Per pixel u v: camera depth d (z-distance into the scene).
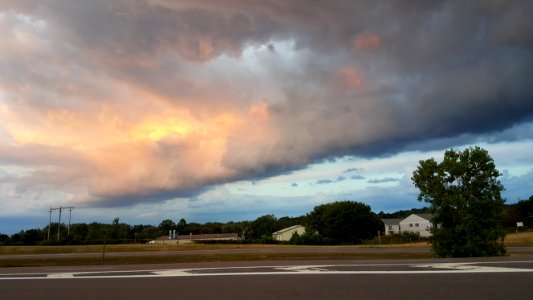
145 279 13.27
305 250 58.09
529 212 104.00
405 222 123.25
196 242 105.38
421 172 34.09
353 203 106.69
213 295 9.97
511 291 9.53
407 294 9.44
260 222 136.12
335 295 9.54
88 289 11.44
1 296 10.70
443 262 16.83
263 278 12.62
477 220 32.41
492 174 32.78
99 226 127.19
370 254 42.03
